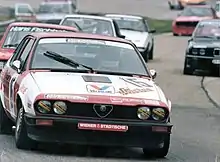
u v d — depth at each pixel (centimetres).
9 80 2644
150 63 6431
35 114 2212
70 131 2212
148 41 6500
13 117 2534
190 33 9638
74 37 2625
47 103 2206
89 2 15400
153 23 11856
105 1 15650
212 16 9788
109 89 2295
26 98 2277
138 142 2258
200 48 5425
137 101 2248
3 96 2747
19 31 3884
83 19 5081
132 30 6562
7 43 3828
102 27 5034
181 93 4528
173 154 2533
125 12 14312
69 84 2295
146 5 15412
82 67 2483
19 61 2552
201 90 4669
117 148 2527
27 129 2247
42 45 2567
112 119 2230
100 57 2547
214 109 3934
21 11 10388
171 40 9006
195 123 3425
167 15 13988
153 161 2348
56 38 2611
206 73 5622
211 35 5569
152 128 2244
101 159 2306
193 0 14200
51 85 2278
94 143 2231
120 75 2486
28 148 2377
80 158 2295
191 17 9712
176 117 3597
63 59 2505
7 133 2770
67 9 9675
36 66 2475
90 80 2353
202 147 2753
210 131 3198
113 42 2642
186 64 5488
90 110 2220
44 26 3909
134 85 2372
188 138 2972
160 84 4916
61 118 2200
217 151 2669
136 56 2609
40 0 14675
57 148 2444
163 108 2267
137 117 2244
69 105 2212
